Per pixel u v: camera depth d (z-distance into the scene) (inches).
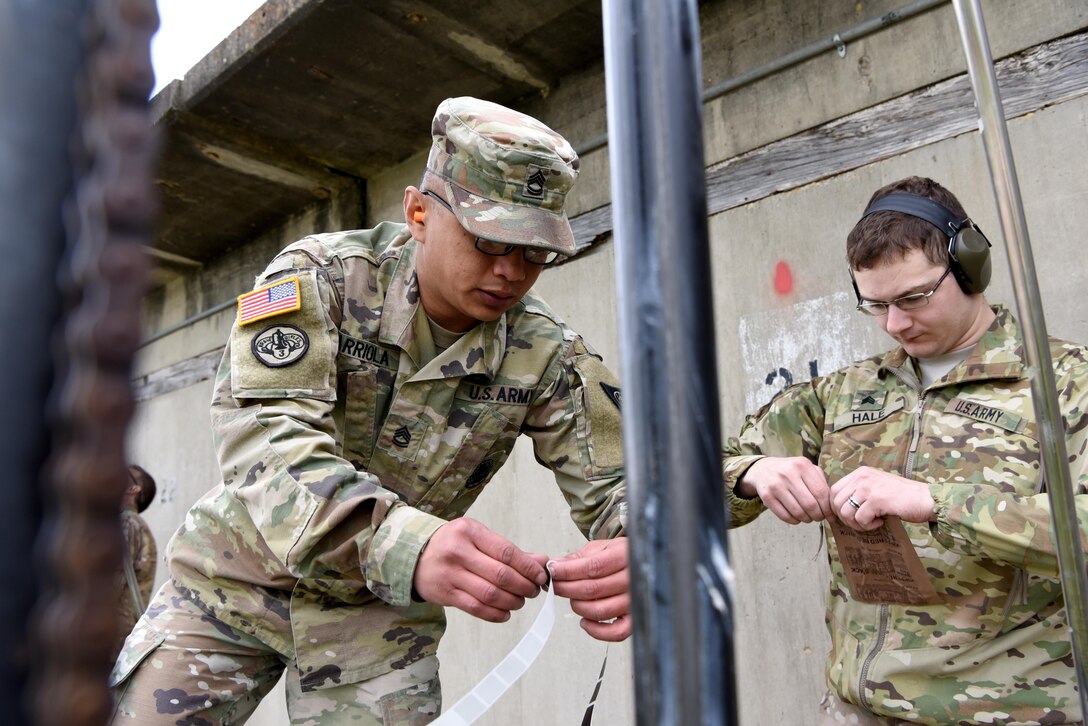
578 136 123.0
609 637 48.7
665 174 12.7
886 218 58.9
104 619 6.5
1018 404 56.6
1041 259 82.6
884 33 95.0
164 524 183.3
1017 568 53.6
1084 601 27.4
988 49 27.3
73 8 7.9
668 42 13.1
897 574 55.8
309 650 54.5
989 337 59.2
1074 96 82.0
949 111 89.3
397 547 45.4
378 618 55.8
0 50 7.6
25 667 6.7
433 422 58.5
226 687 58.5
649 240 12.6
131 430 6.8
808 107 100.2
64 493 6.6
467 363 58.1
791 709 93.6
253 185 153.6
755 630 97.2
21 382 7.2
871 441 61.8
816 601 92.8
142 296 7.0
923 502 52.1
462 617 127.1
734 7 108.3
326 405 52.4
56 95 7.6
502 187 51.6
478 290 53.9
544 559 47.4
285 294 52.8
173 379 189.0
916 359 63.3
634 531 12.3
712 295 12.7
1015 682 52.6
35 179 7.5
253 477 50.1
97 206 7.0
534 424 63.1
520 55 120.9
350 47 118.5
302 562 47.7
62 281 7.4
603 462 60.4
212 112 132.9
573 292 120.8
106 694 6.6
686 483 12.0
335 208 155.9
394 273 58.5
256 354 51.7
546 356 61.7
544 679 116.0
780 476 58.4
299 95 129.1
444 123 53.6
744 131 105.5
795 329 98.0
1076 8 82.4
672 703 11.7
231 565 57.2
